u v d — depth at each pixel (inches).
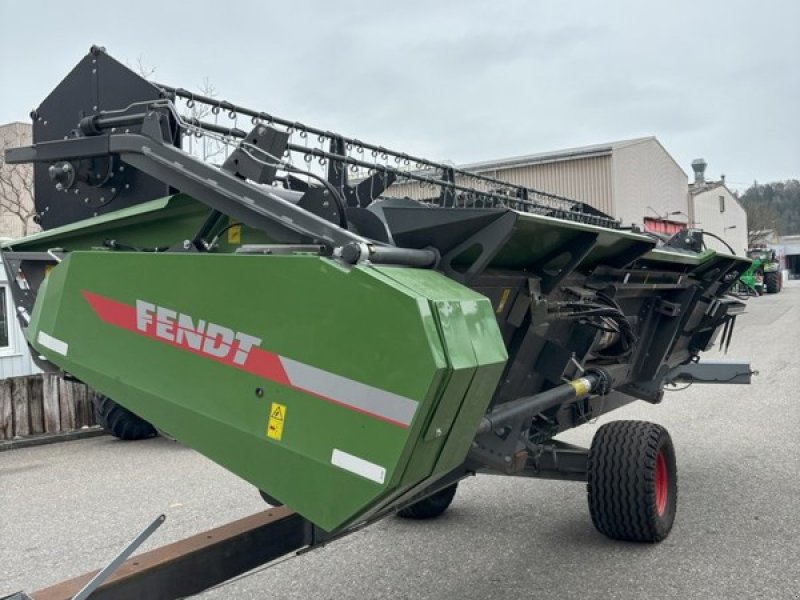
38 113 144.1
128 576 100.0
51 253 139.3
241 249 107.3
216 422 104.0
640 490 185.2
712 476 260.7
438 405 89.4
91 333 117.6
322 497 95.4
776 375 497.7
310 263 96.1
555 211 244.2
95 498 258.7
